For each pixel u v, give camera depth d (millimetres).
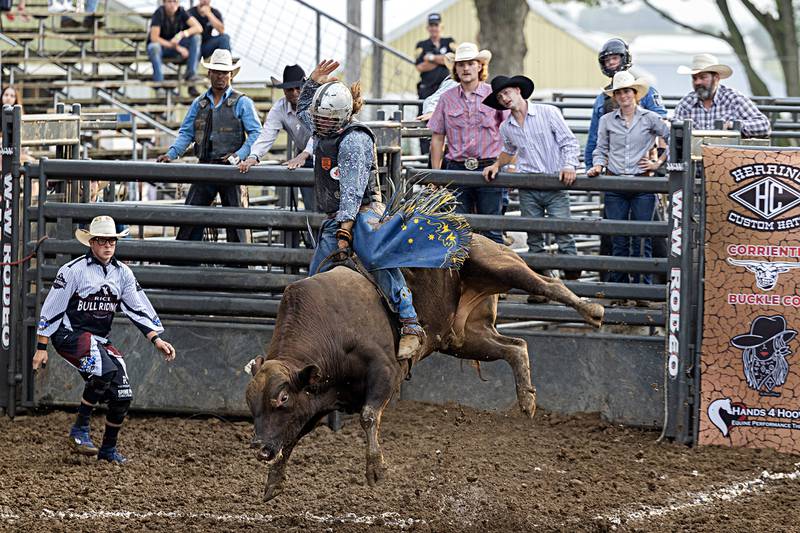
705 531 16344
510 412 22484
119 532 15898
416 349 15992
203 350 22531
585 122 59031
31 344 22844
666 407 21547
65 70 47219
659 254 24047
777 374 21047
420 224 16188
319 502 17578
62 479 18500
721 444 21219
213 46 43562
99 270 19688
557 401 22469
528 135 23328
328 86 16281
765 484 18812
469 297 17750
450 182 20922
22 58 44625
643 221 22078
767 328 21094
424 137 31672
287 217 21922
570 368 22453
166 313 22781
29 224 22719
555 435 21484
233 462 19750
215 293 23141
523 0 55594
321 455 20047
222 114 25453
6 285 22719
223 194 24859
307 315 15398
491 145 24594
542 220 22094
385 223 16172
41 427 21938
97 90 44562
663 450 20953
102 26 46469
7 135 22734
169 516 16672
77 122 24672
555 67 80188
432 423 21953
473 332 18266
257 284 22219
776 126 35500
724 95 25781
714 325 21250
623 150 23641
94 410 22875
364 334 15656
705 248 21250
